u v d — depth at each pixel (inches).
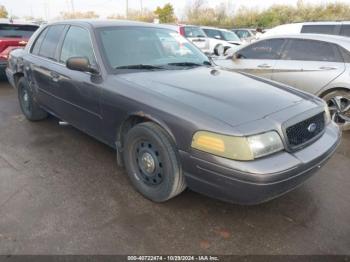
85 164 137.9
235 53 235.6
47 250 87.9
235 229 98.3
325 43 191.9
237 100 100.0
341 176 133.2
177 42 154.6
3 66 285.9
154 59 135.8
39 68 163.0
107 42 130.5
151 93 104.5
